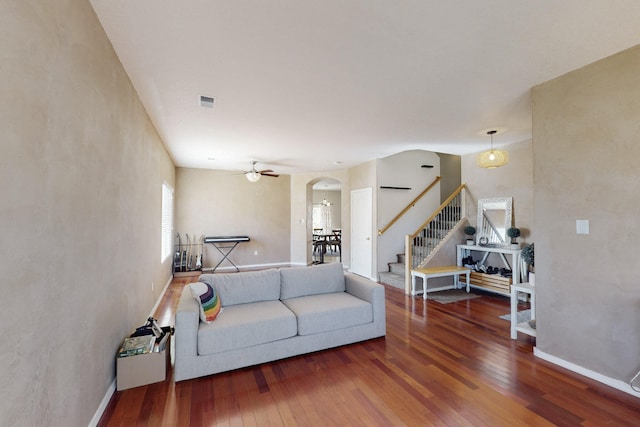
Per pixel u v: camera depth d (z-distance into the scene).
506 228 4.96
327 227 13.52
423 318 3.82
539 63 2.33
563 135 2.53
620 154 2.20
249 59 2.26
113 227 2.21
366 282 3.32
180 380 2.29
